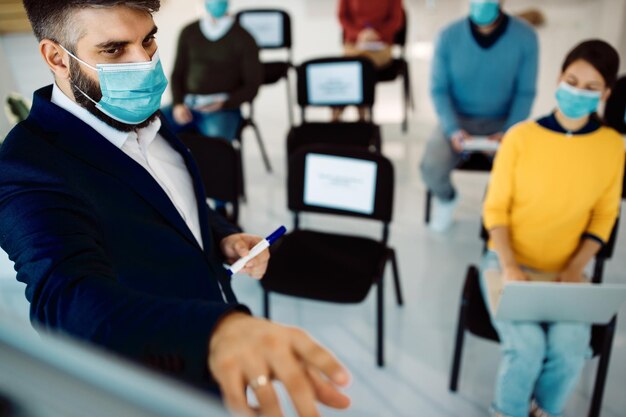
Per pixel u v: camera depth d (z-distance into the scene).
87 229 0.62
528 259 1.74
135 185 0.76
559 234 1.68
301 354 0.33
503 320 1.54
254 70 3.10
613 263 2.54
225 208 2.43
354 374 1.98
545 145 1.62
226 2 3.00
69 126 0.72
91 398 0.19
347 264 1.94
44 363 0.20
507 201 1.72
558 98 1.58
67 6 0.65
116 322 0.43
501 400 1.59
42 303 0.52
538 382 1.59
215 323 0.37
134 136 0.85
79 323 0.45
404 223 2.96
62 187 0.65
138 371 0.20
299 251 2.03
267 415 0.31
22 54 2.63
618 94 2.34
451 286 2.44
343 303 1.80
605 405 1.81
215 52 3.07
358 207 2.03
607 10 4.84
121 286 0.50
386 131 4.13
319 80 2.99
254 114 4.65
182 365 0.36
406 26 3.97
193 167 0.96
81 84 0.73
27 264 0.56
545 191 1.64
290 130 3.02
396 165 3.60
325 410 1.83
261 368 0.32
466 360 2.02
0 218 0.62
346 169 2.00
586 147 1.58
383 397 1.87
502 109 2.69
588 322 1.50
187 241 0.83
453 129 2.61
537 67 2.53
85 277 0.52
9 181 0.64
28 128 0.70
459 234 2.84
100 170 0.73
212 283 0.87
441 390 1.89
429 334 2.16
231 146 2.12
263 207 3.16
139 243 0.76
